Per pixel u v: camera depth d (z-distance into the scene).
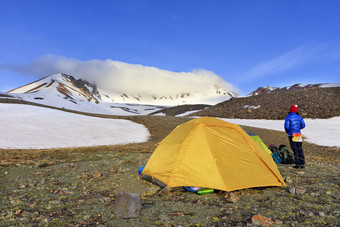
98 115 73.56
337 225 3.43
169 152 6.24
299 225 3.45
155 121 52.62
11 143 22.45
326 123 46.59
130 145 24.86
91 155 13.43
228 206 4.40
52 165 9.52
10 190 5.56
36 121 38.69
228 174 5.44
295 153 8.45
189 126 6.52
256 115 64.44
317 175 7.09
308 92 76.00
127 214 3.82
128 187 5.97
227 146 5.91
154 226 3.47
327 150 22.27
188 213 4.04
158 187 5.95
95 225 3.52
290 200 4.70
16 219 3.75
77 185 6.08
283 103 70.38
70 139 29.11
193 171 5.59
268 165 5.85
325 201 4.60
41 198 4.93
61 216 3.90
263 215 3.90
